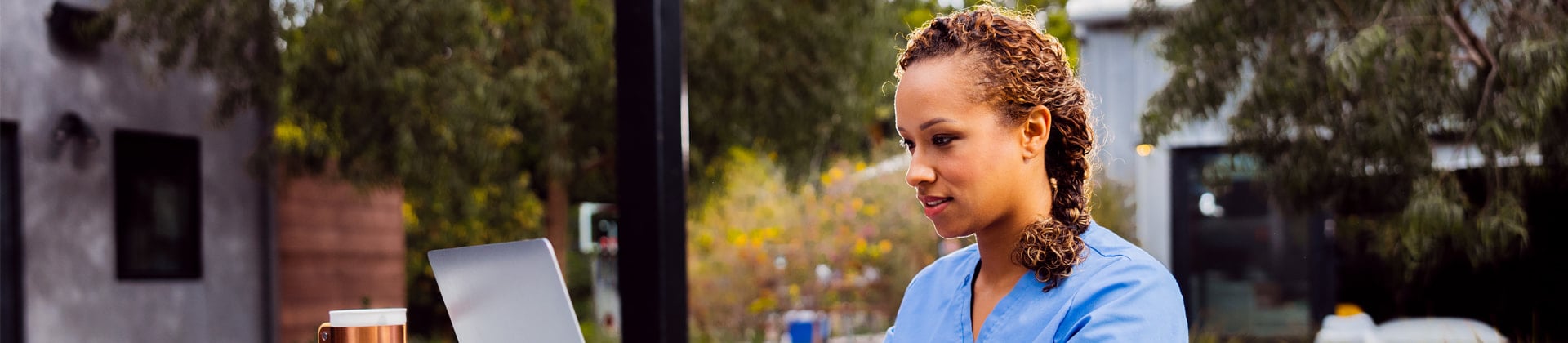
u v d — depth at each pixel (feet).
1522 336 22.17
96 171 24.63
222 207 27.94
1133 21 21.30
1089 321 3.65
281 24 25.84
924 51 3.87
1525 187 19.47
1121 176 32.19
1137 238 31.55
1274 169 19.81
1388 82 17.93
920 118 3.76
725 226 39.70
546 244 4.18
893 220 39.58
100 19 24.18
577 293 53.93
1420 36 18.04
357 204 33.86
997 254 3.99
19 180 22.97
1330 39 19.10
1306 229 29.50
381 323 4.39
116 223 25.12
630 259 11.09
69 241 23.94
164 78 24.94
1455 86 18.02
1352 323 25.76
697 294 37.70
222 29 25.22
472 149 26.40
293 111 27.27
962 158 3.72
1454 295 24.41
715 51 29.27
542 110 29.43
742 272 38.47
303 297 31.32
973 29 3.78
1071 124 3.87
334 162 31.53
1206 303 30.91
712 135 32.37
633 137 11.12
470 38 25.82
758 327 37.01
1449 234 18.78
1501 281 23.36
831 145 32.86
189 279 26.94
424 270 43.96
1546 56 16.72
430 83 25.31
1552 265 22.45
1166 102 20.53
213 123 25.88
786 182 32.53
